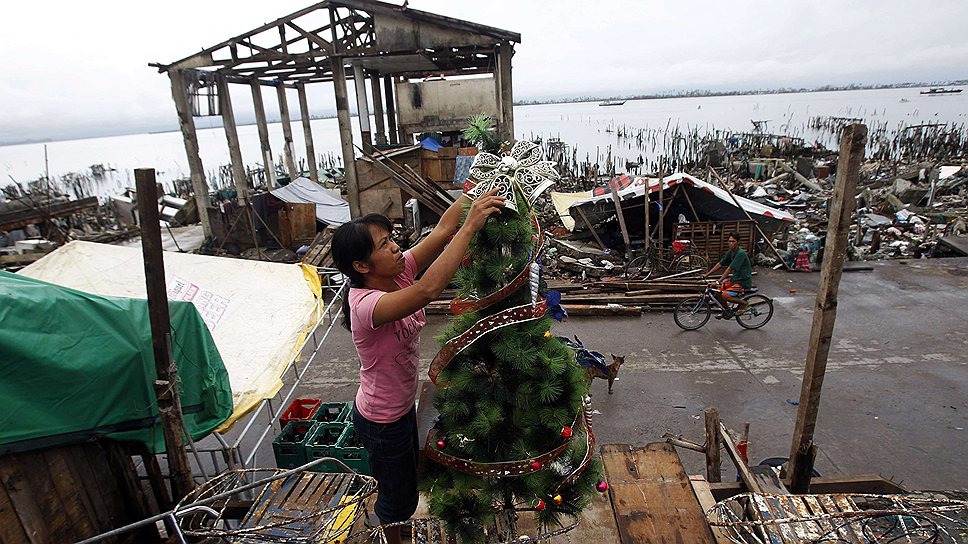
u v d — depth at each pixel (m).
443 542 2.80
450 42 14.95
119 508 3.79
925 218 20.05
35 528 3.15
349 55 15.41
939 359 9.41
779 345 10.19
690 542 3.02
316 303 6.79
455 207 2.62
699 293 12.56
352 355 10.23
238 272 6.97
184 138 16.33
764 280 14.06
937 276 13.77
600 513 3.38
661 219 14.81
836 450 7.04
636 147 66.88
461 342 2.42
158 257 3.40
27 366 3.19
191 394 4.35
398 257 2.48
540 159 2.46
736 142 50.62
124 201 24.75
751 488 4.06
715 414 4.76
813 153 43.22
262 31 15.50
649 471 3.59
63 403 3.35
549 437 2.63
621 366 9.60
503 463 2.49
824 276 4.12
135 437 3.81
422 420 4.68
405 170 16.08
